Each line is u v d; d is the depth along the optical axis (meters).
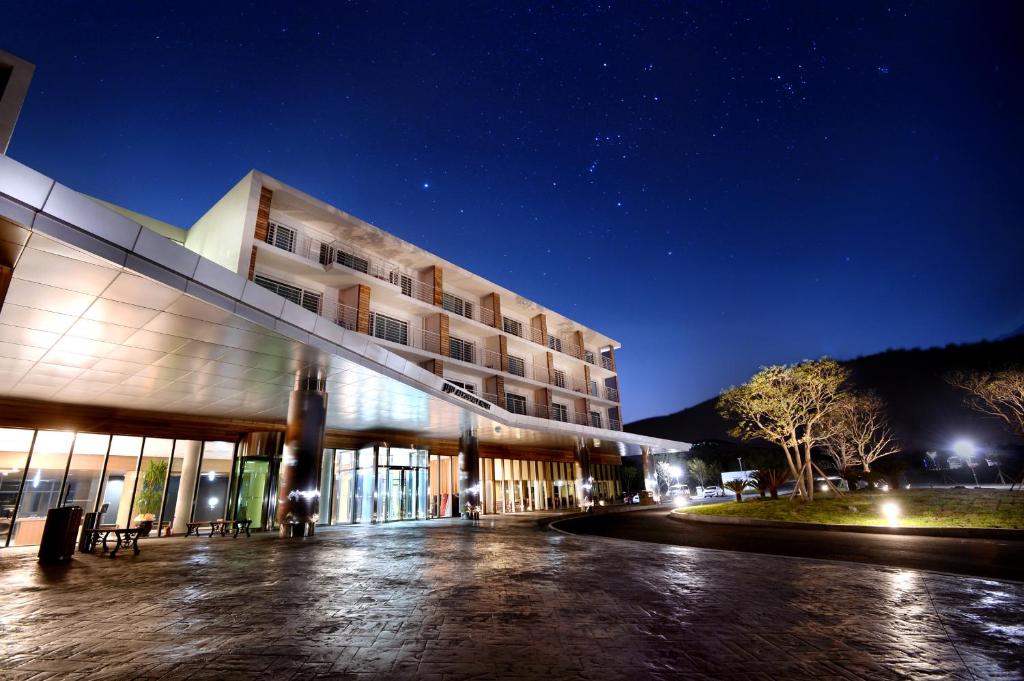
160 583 7.31
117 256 7.31
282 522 14.11
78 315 9.10
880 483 30.44
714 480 67.38
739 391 25.81
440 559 9.56
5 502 14.12
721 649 4.22
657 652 4.15
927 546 11.16
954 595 6.13
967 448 44.88
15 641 4.51
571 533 15.51
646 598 6.06
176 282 8.18
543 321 39.38
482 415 20.62
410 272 29.41
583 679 3.60
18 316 8.99
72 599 6.26
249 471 18.56
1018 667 3.82
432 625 4.94
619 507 37.81
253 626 4.95
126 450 16.69
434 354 27.14
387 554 10.40
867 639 4.48
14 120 13.77
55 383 13.23
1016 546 10.70
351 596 6.28
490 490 32.19
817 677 3.64
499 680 3.57
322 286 24.27
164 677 3.66
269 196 21.41
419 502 23.80
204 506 18.06
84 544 11.27
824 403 25.23
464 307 33.62
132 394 14.73
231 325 9.90
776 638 4.51
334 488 22.42
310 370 13.45
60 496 15.09
